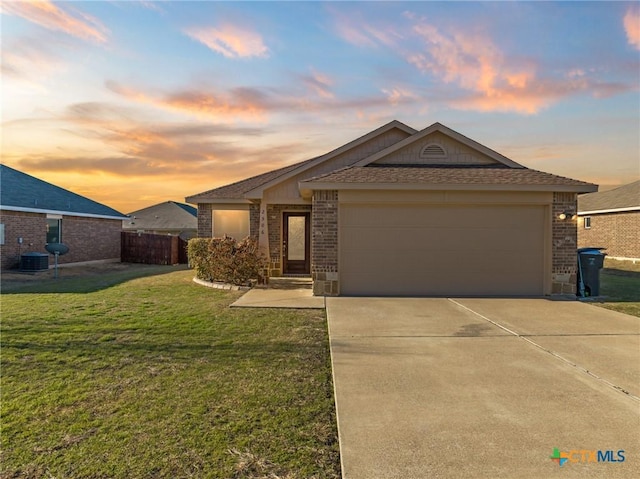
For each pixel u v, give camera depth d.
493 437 3.05
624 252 21.80
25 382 4.21
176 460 2.78
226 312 7.82
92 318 7.25
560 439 3.02
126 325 6.70
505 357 5.01
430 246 9.90
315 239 9.82
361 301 8.98
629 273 15.93
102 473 2.63
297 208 14.63
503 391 3.94
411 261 9.89
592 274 9.71
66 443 3.01
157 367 4.68
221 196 16.45
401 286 9.89
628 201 21.67
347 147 13.20
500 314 7.60
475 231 9.90
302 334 6.16
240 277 11.62
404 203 9.83
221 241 11.74
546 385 4.09
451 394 3.87
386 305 8.51
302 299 9.23
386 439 3.03
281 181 13.00
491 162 11.41
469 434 3.10
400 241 9.90
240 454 2.86
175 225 32.41
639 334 6.13
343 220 9.91
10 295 10.03
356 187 9.55
